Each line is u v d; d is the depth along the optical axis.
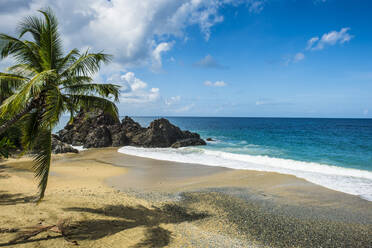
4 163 18.09
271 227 8.24
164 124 35.34
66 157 23.86
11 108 5.99
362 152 28.16
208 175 16.19
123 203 9.70
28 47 7.38
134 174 16.42
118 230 6.92
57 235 6.07
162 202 10.44
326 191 12.34
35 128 7.15
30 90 5.78
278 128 82.38
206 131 67.31
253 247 6.84
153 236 6.77
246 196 11.57
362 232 7.97
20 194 10.01
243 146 34.34
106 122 39.16
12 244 5.36
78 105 8.01
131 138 35.06
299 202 10.77
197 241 6.82
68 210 8.13
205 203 10.52
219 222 8.51
